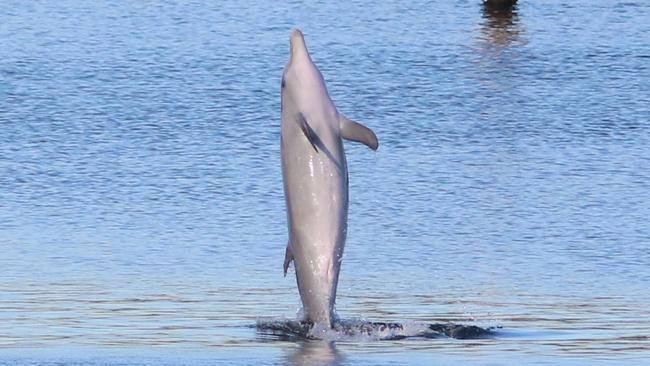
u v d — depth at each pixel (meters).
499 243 86.62
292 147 65.44
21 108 129.75
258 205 95.88
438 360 59.16
